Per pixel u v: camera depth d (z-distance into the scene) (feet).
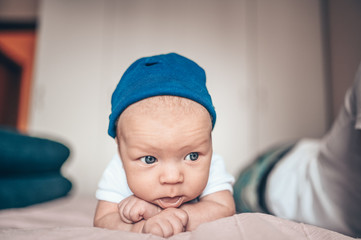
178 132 1.37
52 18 8.68
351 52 6.74
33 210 2.96
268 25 8.50
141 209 1.53
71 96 8.37
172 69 1.66
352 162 2.45
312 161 3.06
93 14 8.72
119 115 1.57
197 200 1.96
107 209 1.88
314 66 8.21
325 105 8.06
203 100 1.53
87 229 1.34
